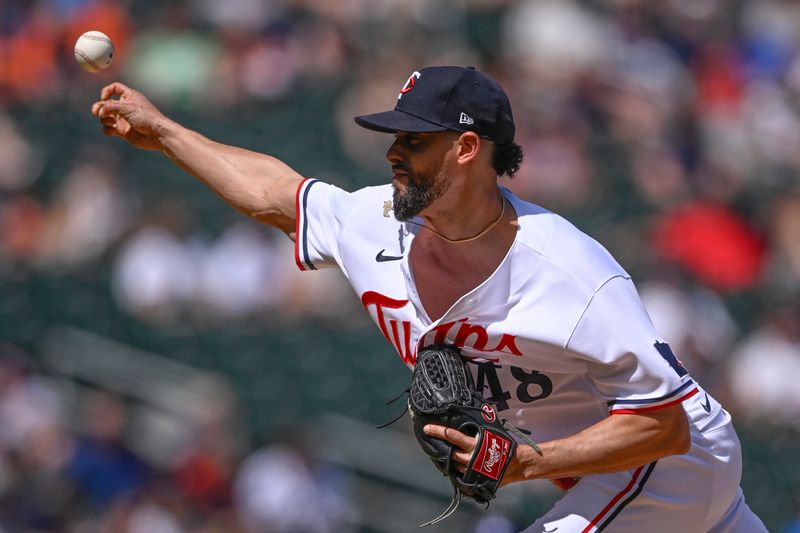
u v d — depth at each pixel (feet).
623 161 134.51
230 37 140.46
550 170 131.23
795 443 116.67
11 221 124.57
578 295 39.86
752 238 128.77
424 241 42.24
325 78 139.33
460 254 41.04
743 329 122.42
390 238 43.19
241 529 101.65
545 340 40.14
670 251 125.80
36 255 122.72
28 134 132.16
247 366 116.26
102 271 119.96
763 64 152.66
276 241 119.55
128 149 130.41
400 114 40.40
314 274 118.73
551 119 135.13
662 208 130.41
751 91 149.59
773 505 114.01
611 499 43.42
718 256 126.00
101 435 107.96
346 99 137.69
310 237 45.24
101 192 123.13
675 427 40.22
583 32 143.02
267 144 135.64
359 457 110.93
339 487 107.45
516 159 41.57
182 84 137.90
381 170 134.41
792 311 122.93
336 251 44.68
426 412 40.60
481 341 41.24
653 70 145.18
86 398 113.39
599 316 39.75
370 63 140.87
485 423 40.50
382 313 43.50
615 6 148.15
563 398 42.57
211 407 110.32
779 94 151.02
